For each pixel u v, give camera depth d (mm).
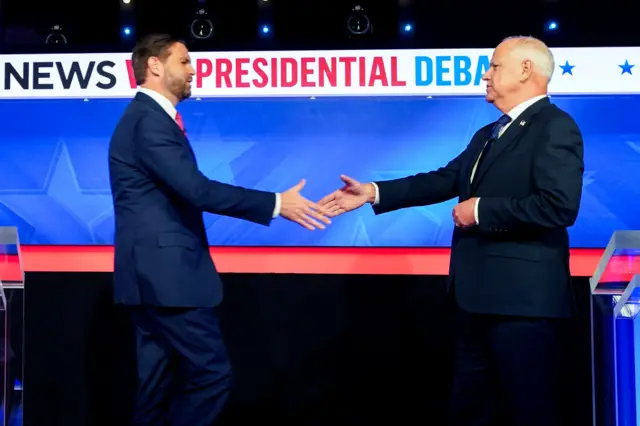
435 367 3447
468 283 2256
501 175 2234
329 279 3576
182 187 2256
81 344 3451
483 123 3711
